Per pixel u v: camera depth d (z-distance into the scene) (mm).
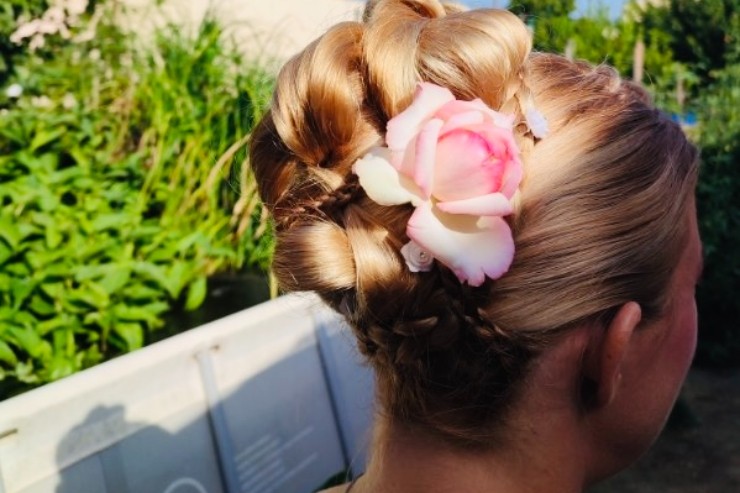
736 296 3785
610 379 626
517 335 609
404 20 681
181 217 2680
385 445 719
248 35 3588
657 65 4469
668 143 655
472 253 560
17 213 2154
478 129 565
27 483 1139
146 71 2898
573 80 675
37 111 2500
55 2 2809
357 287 635
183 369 1421
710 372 3791
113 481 1252
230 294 2582
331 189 643
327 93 624
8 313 1964
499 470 668
